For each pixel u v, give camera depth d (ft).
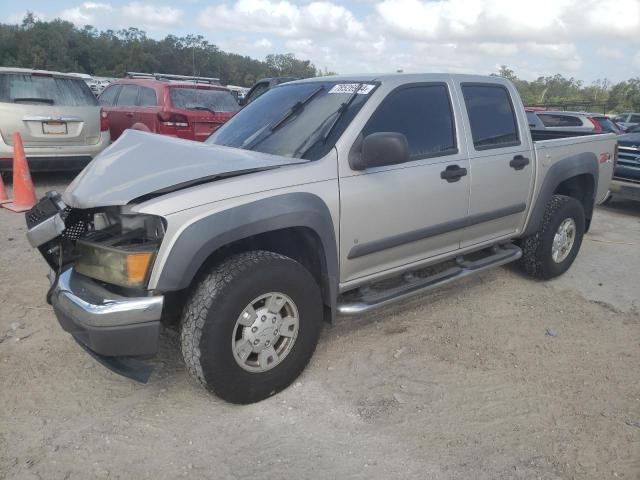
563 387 11.05
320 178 10.60
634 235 23.91
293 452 9.02
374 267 12.19
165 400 10.36
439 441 9.33
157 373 11.22
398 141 10.34
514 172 14.66
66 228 10.81
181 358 11.80
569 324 14.03
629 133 29.71
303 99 12.65
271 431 9.53
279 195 9.95
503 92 14.98
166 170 9.74
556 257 16.80
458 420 9.91
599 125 42.88
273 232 10.94
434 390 10.85
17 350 11.93
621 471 8.71
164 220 8.89
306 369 11.50
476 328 13.64
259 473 8.54
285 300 10.14
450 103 13.34
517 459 8.92
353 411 10.12
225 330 9.32
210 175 9.55
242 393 9.91
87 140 27.25
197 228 9.03
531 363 11.99
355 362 11.84
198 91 32.09
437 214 12.84
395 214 11.89
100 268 9.41
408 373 11.46
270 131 12.18
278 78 40.47
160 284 8.93
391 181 11.68
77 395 10.44
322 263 10.94
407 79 12.50
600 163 17.94
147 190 9.11
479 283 16.70
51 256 11.09
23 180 23.39
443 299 15.39
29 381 10.81
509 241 15.79
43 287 15.25
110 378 11.02
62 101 26.48
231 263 9.62
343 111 11.61
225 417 9.90
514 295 15.85
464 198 13.39
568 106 133.49
